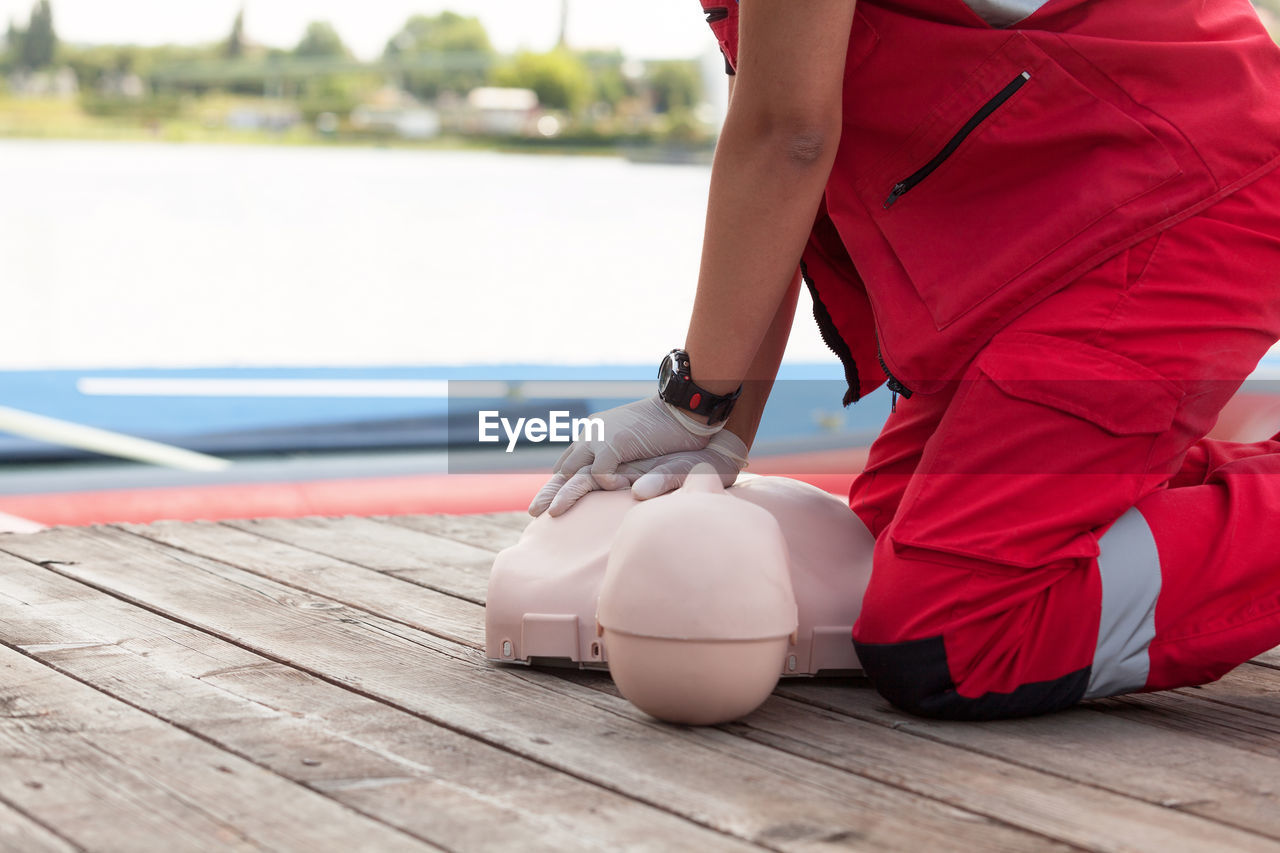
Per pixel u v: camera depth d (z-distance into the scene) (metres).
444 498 2.66
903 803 0.98
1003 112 1.23
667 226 9.44
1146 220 1.20
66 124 24.88
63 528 2.00
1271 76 1.29
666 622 1.09
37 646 1.35
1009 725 1.19
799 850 0.89
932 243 1.26
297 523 2.12
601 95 25.25
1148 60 1.22
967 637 1.18
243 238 8.38
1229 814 0.98
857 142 1.31
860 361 1.52
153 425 3.37
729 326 1.30
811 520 1.36
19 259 7.23
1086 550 1.17
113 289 6.38
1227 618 1.21
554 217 9.94
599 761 1.05
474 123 25.41
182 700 1.19
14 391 3.78
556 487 1.41
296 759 1.04
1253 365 1.24
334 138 25.44
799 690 1.30
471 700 1.22
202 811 0.92
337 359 4.61
